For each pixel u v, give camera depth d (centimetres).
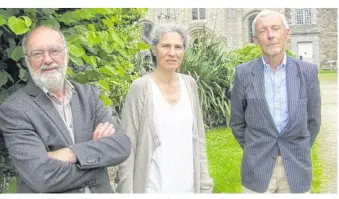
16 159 235
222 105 661
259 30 306
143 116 286
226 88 673
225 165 563
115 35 293
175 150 290
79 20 301
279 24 304
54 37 246
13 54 253
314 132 321
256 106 309
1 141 288
